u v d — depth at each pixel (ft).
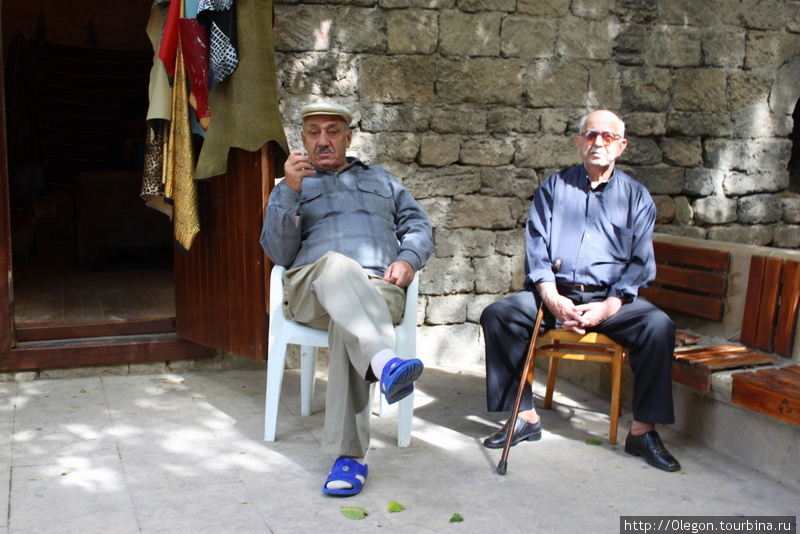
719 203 16.90
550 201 11.70
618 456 10.71
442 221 15.19
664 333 10.34
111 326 14.12
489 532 8.27
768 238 17.38
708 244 12.59
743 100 16.69
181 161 12.10
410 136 14.80
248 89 11.45
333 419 9.34
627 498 9.29
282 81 14.15
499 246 15.58
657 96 16.11
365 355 9.07
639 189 11.46
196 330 13.57
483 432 11.60
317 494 9.13
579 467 10.26
